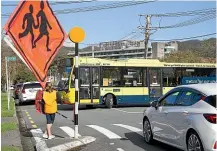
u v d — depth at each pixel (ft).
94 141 36.60
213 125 23.70
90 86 76.48
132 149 32.24
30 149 32.91
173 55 229.04
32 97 94.17
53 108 36.83
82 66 76.13
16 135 38.91
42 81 35.99
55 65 80.53
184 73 86.22
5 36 34.27
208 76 88.48
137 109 75.41
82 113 67.10
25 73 250.57
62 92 74.13
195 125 25.07
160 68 83.87
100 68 77.92
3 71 191.11
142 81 82.02
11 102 96.32
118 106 84.79
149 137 34.55
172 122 29.01
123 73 80.33
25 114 68.03
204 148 24.11
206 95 25.57
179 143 27.91
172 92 30.83
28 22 34.78
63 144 33.35
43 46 35.32
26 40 34.81
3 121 51.26
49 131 37.01
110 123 51.37
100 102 77.36
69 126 48.55
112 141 36.55
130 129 44.88
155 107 32.94
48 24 35.40
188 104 27.30
